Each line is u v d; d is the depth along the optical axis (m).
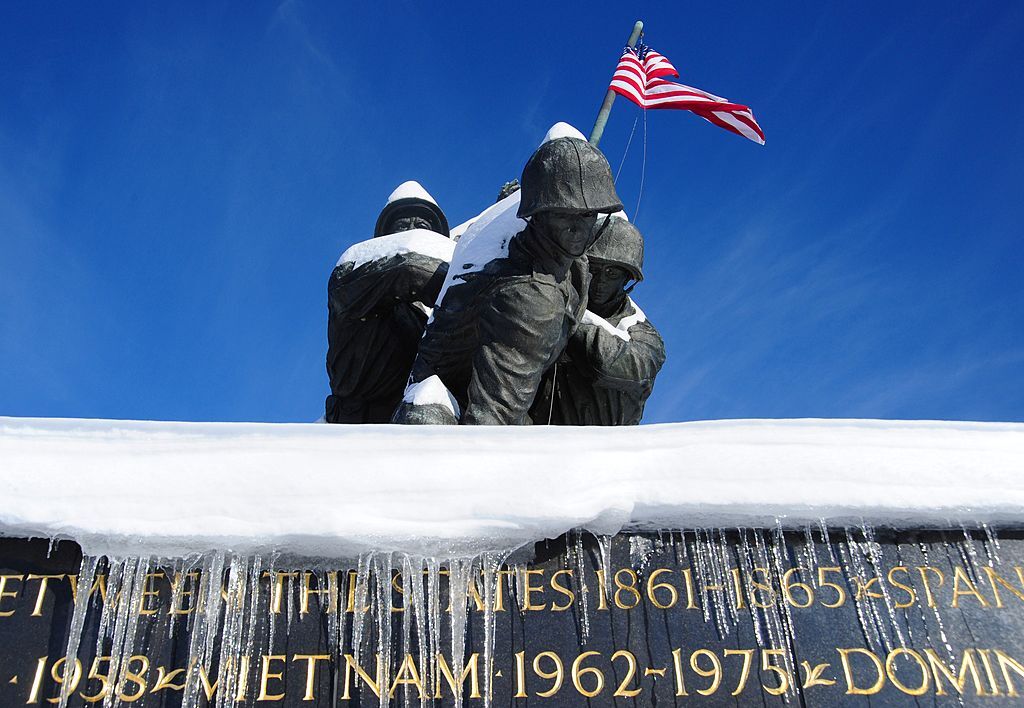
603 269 7.38
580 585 4.71
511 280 6.68
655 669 4.50
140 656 4.40
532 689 4.43
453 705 4.36
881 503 4.87
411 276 7.86
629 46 12.63
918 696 4.46
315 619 4.53
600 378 7.21
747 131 12.43
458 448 4.95
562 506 4.76
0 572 4.56
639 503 4.83
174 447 4.86
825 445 5.07
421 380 6.99
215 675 4.38
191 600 4.54
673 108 12.36
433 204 9.12
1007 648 4.62
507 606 4.64
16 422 4.90
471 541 4.68
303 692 4.36
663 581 4.75
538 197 6.49
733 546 4.86
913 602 4.74
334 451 4.88
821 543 4.89
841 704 4.43
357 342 8.23
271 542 4.59
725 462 4.97
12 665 4.35
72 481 4.71
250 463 4.81
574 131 6.74
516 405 6.58
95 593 4.51
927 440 5.13
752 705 4.42
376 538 4.61
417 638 4.50
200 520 4.61
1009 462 5.08
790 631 4.63
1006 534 4.98
